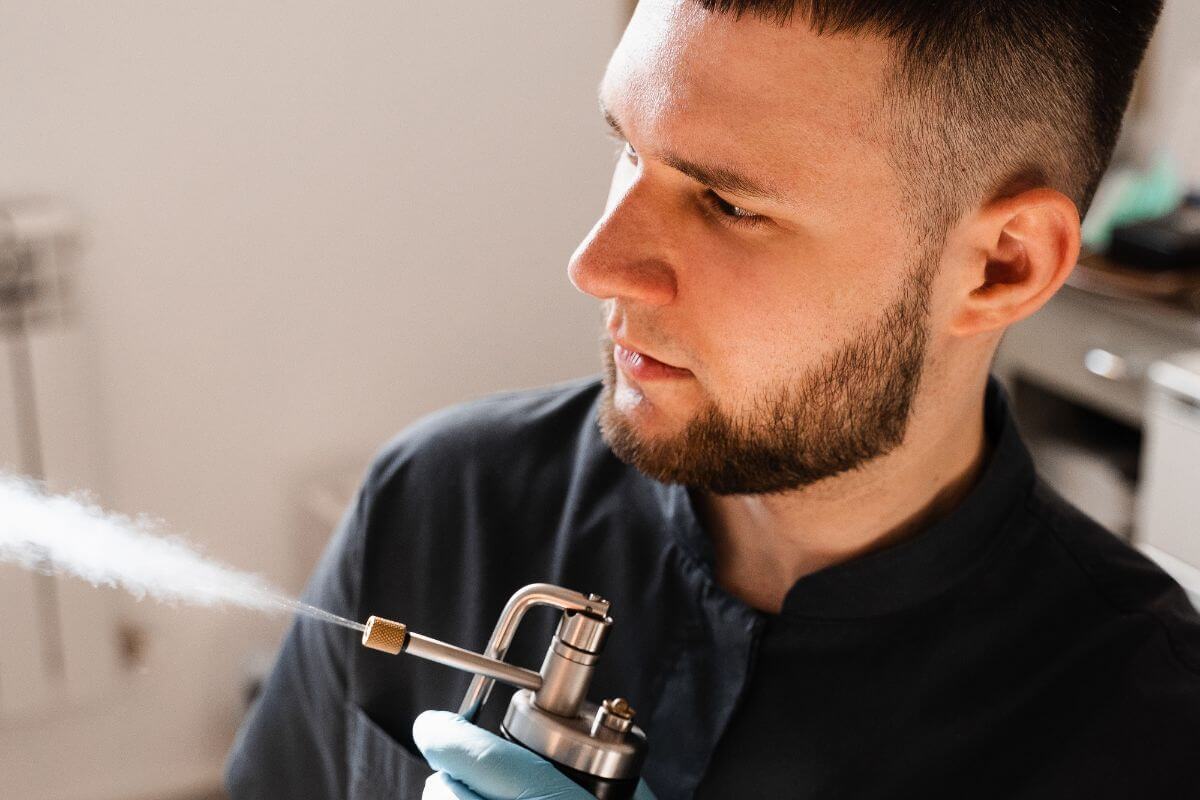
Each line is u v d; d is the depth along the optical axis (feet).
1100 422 8.52
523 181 7.72
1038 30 2.45
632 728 2.40
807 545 2.83
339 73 7.07
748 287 2.43
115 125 6.68
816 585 2.78
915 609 2.79
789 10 2.29
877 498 2.74
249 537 7.57
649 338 2.45
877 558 2.75
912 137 2.39
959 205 2.51
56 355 6.48
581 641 2.39
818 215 2.38
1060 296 7.82
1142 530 7.32
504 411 3.39
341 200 7.28
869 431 2.57
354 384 7.61
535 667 3.05
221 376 7.25
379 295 7.53
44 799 7.43
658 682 2.93
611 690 2.97
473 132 7.50
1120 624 2.80
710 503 2.97
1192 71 8.25
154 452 7.19
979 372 2.76
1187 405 6.91
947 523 2.76
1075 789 2.67
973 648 2.79
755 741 2.80
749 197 2.36
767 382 2.49
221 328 7.18
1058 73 2.51
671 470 2.57
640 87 2.37
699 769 2.82
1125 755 2.68
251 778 3.42
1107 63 2.60
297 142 7.09
